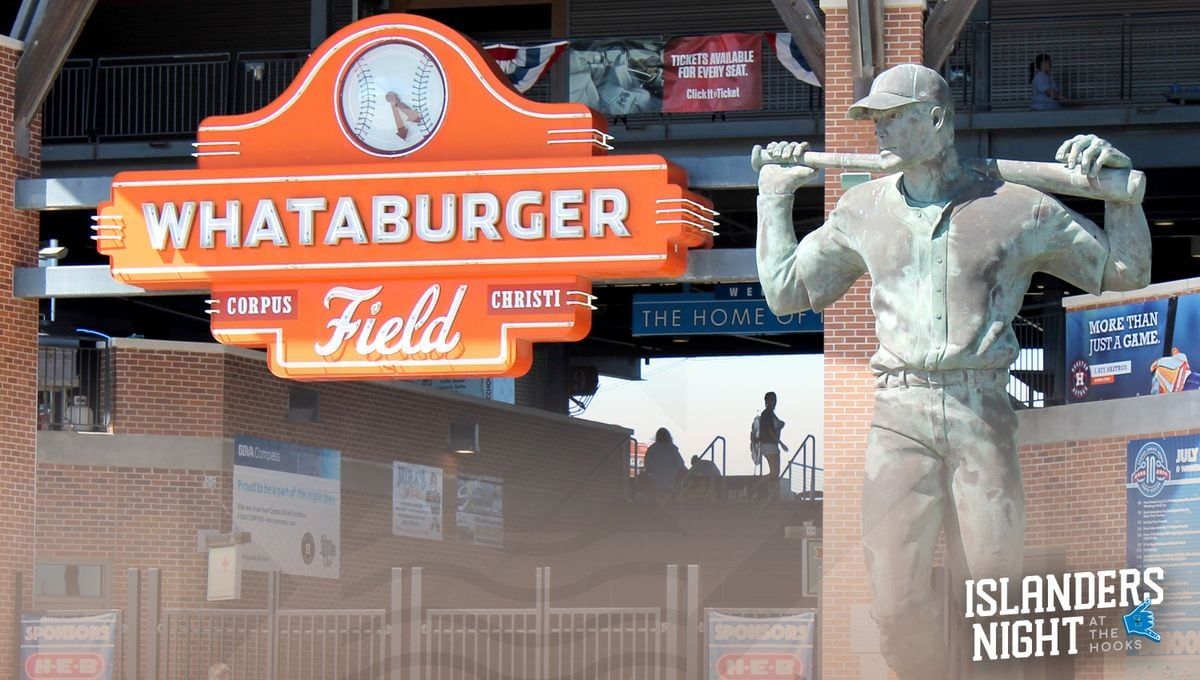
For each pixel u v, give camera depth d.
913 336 14.47
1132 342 25.92
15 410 25.38
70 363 30.89
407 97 23.73
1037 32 33.16
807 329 33.06
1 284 25.19
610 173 22.95
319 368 23.59
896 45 22.69
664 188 22.78
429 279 23.42
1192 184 30.98
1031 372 27.94
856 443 22.66
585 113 23.27
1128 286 14.60
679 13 35.97
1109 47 33.12
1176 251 37.03
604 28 36.41
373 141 23.73
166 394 31.06
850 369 22.78
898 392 14.58
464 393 36.31
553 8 36.69
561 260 22.97
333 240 23.52
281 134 23.98
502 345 23.16
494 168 23.23
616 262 22.83
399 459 34.69
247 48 36.81
